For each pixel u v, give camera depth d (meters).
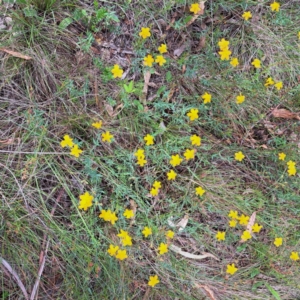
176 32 0.55
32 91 0.50
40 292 0.48
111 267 0.49
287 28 0.58
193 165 0.53
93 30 0.52
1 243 0.47
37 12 0.50
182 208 0.52
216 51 0.56
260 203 0.54
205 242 0.53
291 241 0.55
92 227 0.49
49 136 0.49
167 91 0.53
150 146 0.51
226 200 0.53
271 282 0.54
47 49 0.51
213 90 0.54
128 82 0.53
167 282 0.51
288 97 0.57
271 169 0.55
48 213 0.47
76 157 0.49
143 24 0.53
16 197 0.47
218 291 0.53
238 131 0.55
